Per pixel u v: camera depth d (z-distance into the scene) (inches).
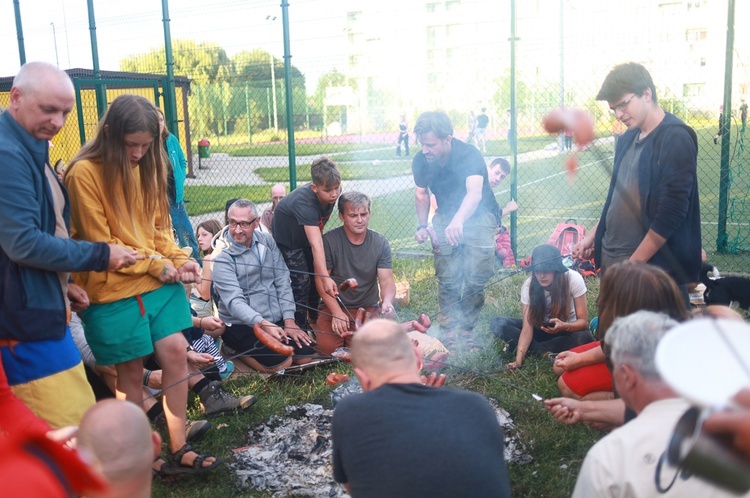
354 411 88.0
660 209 141.6
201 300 198.4
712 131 607.8
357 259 192.2
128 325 127.6
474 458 83.5
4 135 107.9
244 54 557.9
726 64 279.0
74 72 422.0
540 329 186.4
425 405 87.1
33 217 108.4
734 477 55.8
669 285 103.4
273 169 831.1
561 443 142.3
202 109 898.7
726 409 53.4
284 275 190.9
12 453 55.1
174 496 130.6
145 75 460.1
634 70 143.6
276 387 177.9
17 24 347.6
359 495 85.4
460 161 196.7
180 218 280.5
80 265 112.6
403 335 94.6
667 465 70.7
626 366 83.1
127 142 123.0
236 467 140.5
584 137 113.7
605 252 159.6
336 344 193.2
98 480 58.1
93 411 73.2
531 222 391.2
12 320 109.1
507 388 170.7
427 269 286.0
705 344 56.7
